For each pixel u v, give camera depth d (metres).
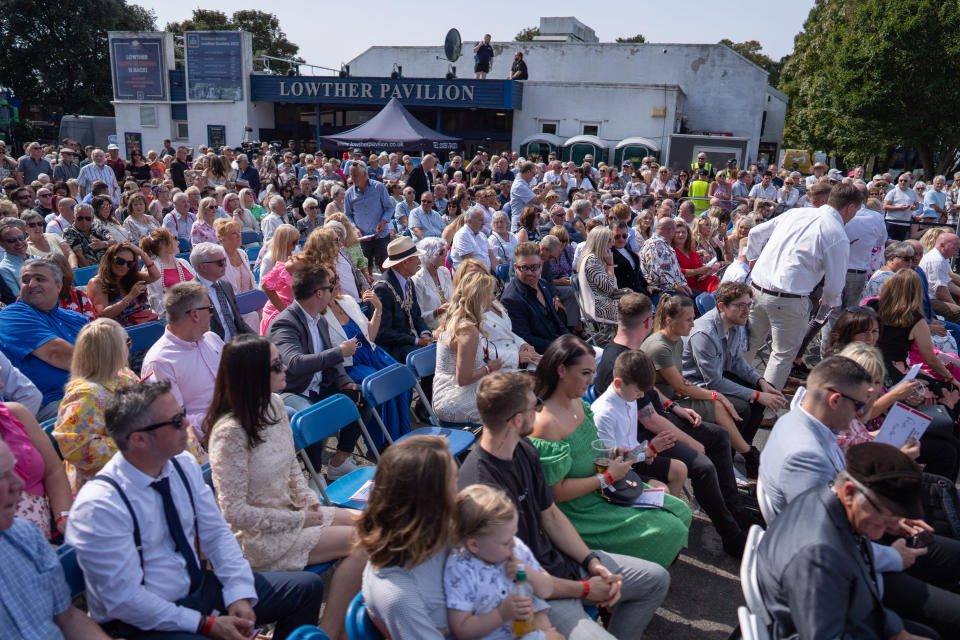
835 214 5.42
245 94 23.55
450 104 22.66
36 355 3.95
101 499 2.35
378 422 4.23
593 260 6.56
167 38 24.00
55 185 10.20
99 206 8.09
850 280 6.98
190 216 9.61
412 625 2.17
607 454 3.43
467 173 17.30
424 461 2.20
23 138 36.25
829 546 2.28
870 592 2.34
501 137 23.77
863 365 3.68
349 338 4.88
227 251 6.39
